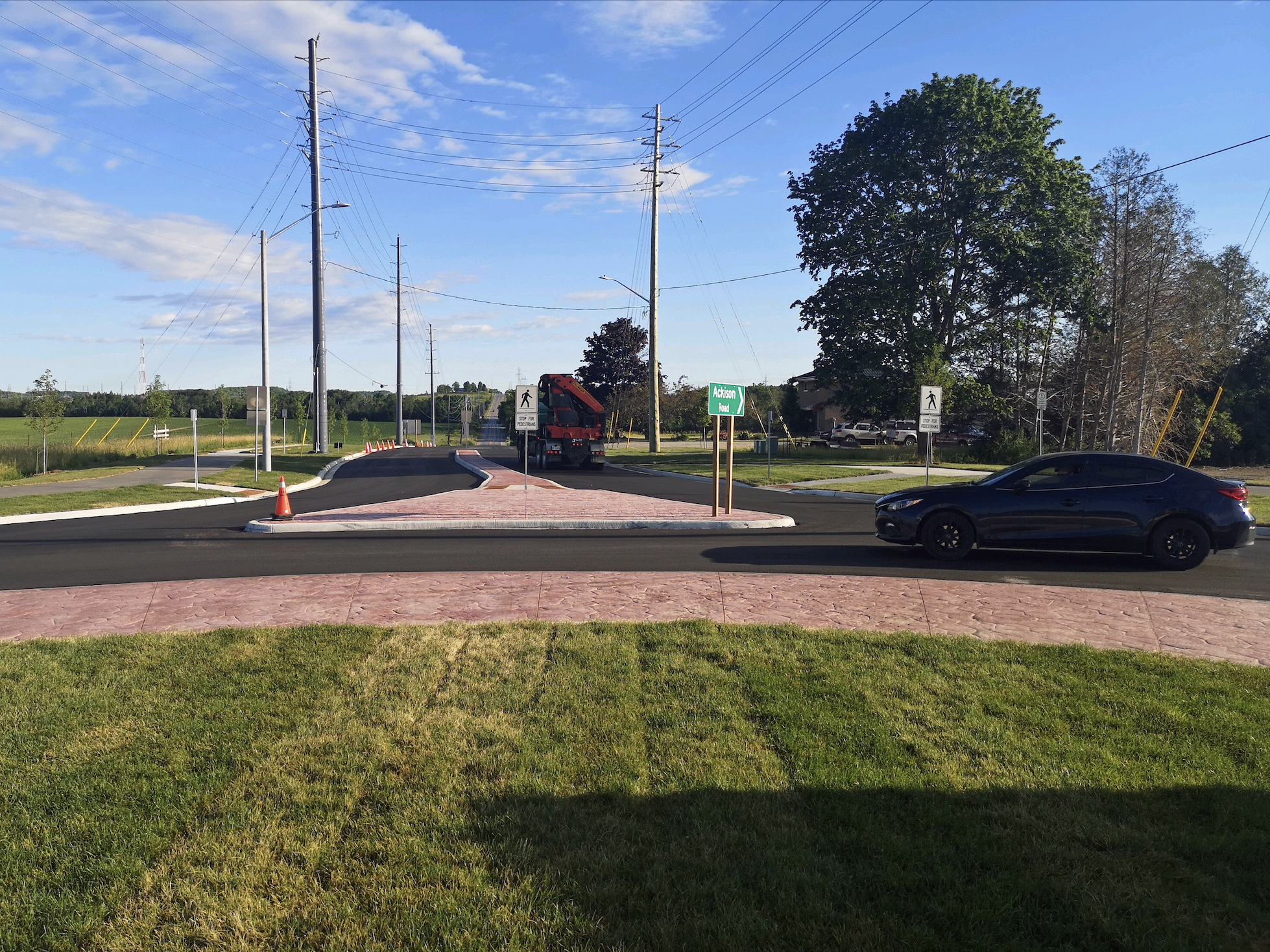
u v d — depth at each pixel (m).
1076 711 5.57
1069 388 45.88
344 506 21.09
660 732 5.18
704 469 33.75
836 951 3.10
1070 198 39.38
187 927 3.31
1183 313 45.75
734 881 3.53
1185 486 11.62
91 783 4.49
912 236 39.22
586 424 35.84
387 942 3.18
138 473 29.73
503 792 4.38
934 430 20.03
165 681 6.16
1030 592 9.59
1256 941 3.19
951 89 38.78
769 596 9.36
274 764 4.73
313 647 7.04
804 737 5.09
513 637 7.37
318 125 43.12
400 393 68.62
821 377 42.09
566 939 3.18
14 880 3.62
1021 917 3.32
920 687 6.02
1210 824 4.08
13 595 9.61
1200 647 7.32
